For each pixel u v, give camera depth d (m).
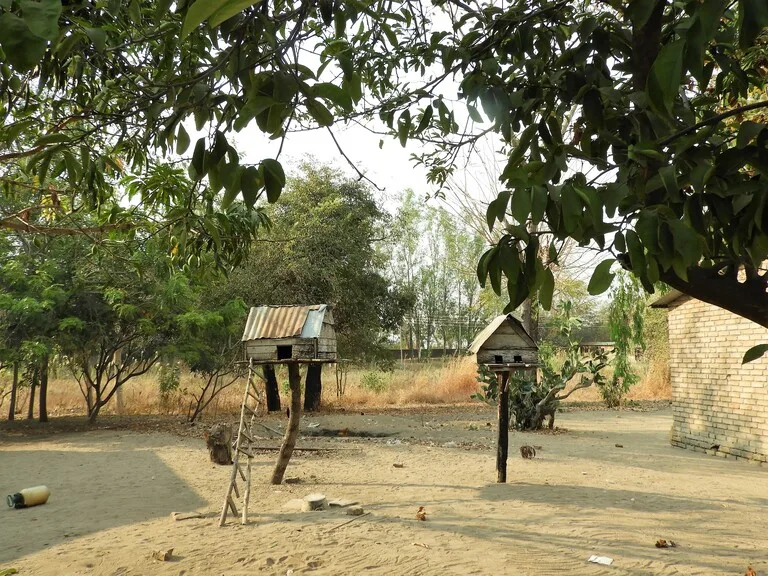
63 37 1.72
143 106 2.97
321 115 1.59
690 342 13.46
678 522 6.97
